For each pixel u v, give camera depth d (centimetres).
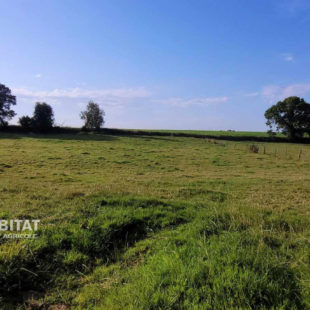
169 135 6150
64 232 452
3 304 299
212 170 1959
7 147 2930
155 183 1230
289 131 6022
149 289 301
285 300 283
